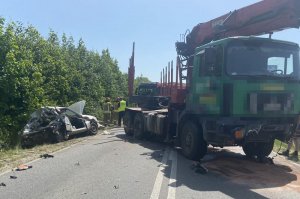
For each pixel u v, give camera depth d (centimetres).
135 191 787
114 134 2009
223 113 1024
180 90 1316
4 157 1223
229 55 1023
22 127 1706
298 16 1012
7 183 862
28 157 1227
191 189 817
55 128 1648
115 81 3872
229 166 1084
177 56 1373
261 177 946
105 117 2650
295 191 816
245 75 1010
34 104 1747
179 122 1275
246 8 1157
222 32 1231
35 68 1803
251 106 1001
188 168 1046
